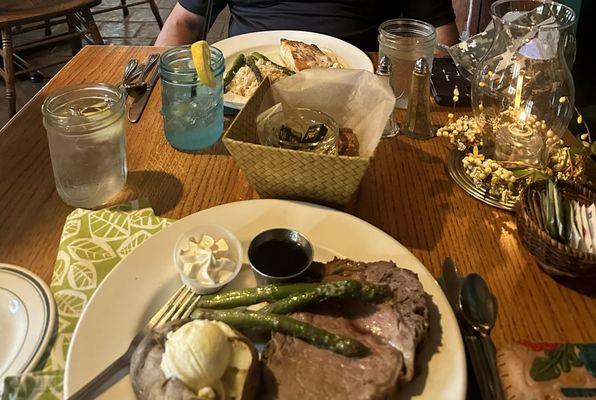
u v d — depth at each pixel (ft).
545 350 2.42
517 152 3.41
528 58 3.77
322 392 2.15
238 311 2.47
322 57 4.57
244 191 3.44
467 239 3.09
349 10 6.02
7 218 3.15
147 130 3.99
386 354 2.25
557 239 2.73
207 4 6.19
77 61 4.79
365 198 3.39
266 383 2.22
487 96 3.89
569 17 3.86
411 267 2.74
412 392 2.21
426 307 2.42
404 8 6.21
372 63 4.78
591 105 4.91
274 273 2.69
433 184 3.52
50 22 9.38
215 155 3.77
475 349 2.42
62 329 2.50
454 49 4.71
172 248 2.85
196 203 3.33
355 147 3.36
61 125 3.02
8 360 2.34
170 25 6.40
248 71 4.26
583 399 2.23
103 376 2.23
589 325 2.58
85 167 3.18
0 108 9.54
